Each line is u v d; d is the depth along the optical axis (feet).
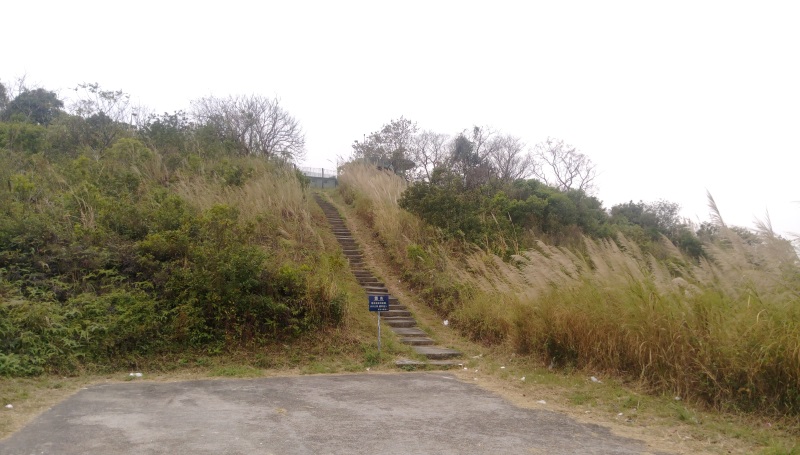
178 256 38.50
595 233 69.46
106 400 25.04
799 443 20.36
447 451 18.85
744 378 24.12
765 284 25.49
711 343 25.41
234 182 64.23
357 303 44.75
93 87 76.33
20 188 45.37
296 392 27.55
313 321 37.35
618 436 21.21
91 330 31.65
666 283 29.19
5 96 94.32
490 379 31.73
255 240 48.24
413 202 60.59
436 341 40.45
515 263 46.68
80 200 44.98
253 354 34.45
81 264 36.63
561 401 26.68
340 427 21.36
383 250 59.93
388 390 28.40
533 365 33.68
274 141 113.50
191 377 30.81
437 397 27.04
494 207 65.05
